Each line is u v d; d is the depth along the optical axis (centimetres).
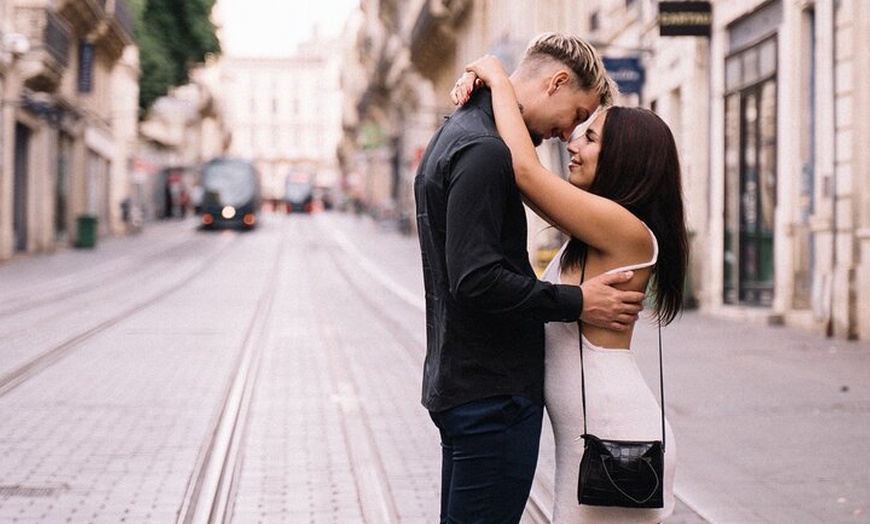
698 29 1695
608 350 307
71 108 3431
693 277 1752
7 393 909
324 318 1581
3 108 2809
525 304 283
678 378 991
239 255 3419
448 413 297
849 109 1263
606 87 315
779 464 665
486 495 297
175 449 704
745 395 898
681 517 552
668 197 311
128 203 4684
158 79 4572
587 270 305
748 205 1592
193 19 4484
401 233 5184
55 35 3067
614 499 297
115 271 2611
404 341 1299
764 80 1512
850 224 1264
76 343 1242
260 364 1105
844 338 1273
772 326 1448
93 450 700
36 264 2817
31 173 3206
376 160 7175
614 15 2242
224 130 10775
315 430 775
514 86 305
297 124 13150
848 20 1263
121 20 3925
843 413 822
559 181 295
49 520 545
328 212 9881
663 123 312
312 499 591
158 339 1298
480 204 280
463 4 4066
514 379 296
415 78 5828
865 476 635
